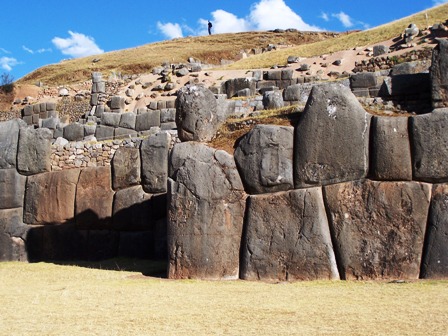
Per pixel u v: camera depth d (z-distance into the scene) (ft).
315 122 38.75
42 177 58.70
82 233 56.44
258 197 39.34
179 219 40.06
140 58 214.69
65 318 27.71
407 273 36.22
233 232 39.42
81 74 201.26
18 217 58.59
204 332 24.47
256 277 38.40
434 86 45.06
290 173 38.96
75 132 85.97
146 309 29.35
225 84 100.94
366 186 37.60
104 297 32.99
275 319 26.48
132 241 54.24
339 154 38.14
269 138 39.47
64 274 44.98
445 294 30.83
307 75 108.27
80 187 57.06
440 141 36.76
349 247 37.22
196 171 40.06
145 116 85.51
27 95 158.30
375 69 101.35
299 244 37.93
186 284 37.04
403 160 37.19
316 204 38.11
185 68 124.36
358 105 38.52
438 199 36.47
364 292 32.35
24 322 27.07
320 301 30.27
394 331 23.84
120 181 55.42
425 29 115.34
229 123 44.06
